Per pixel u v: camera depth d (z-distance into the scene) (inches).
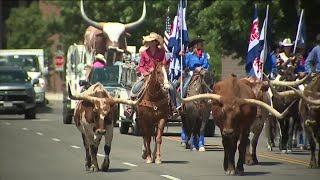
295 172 1626.5
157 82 1738.4
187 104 2041.1
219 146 2219.5
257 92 1716.3
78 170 1646.2
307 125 1667.1
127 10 4131.4
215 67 3486.7
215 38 3474.4
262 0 3371.1
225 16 3462.1
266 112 1814.7
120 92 2610.7
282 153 2036.2
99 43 3181.6
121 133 2657.5
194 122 2058.3
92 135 1579.7
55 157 1899.6
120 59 3100.4
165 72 1753.2
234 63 4589.1
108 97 1579.7
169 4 3959.2
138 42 3907.5
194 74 2054.6
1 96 3371.1
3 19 7268.7
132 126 2578.7
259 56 2142.0
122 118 2618.1
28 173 1600.6
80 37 4997.5
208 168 1679.4
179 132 2778.1
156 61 1808.6
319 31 3508.9
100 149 2106.3
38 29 6235.2
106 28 3171.8
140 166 1717.5
